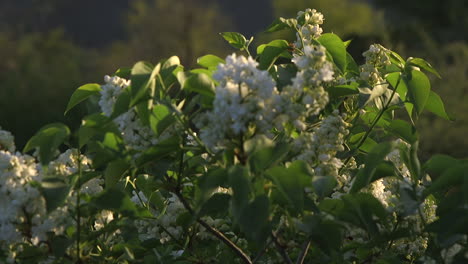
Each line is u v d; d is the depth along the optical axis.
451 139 23.27
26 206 4.11
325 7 45.12
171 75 4.19
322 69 3.96
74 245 4.48
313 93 3.93
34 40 58.56
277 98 3.84
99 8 118.44
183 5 53.94
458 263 4.08
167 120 4.02
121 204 4.20
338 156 5.07
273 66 4.96
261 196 3.62
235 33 5.40
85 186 4.69
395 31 39.62
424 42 36.28
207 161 4.54
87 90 4.54
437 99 5.08
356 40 34.31
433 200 4.93
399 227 4.50
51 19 106.56
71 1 113.81
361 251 4.80
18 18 93.38
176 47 53.94
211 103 3.97
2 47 51.34
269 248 4.98
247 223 3.54
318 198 4.43
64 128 3.95
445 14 55.66
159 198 5.12
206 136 3.88
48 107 35.09
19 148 30.84
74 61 52.81
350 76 5.60
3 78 42.16
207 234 5.15
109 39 115.94
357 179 4.10
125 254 4.61
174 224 5.16
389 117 5.48
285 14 48.81
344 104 5.40
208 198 4.13
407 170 5.16
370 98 4.79
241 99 3.71
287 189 3.66
